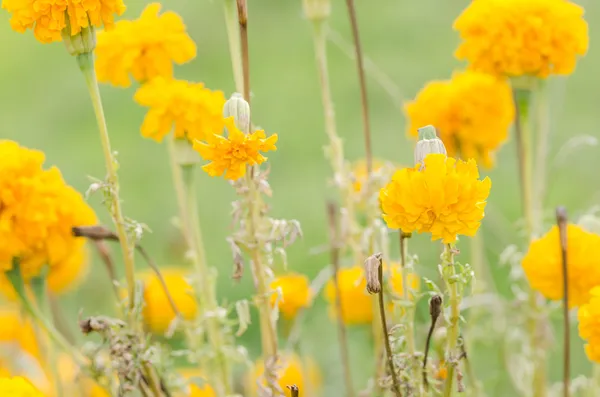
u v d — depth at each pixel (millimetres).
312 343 1915
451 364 1583
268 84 3082
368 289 1562
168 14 1719
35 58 3506
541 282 1684
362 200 1723
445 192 1533
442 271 1570
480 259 1822
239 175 1573
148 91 1683
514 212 2219
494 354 1903
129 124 2959
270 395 1647
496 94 1789
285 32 3432
